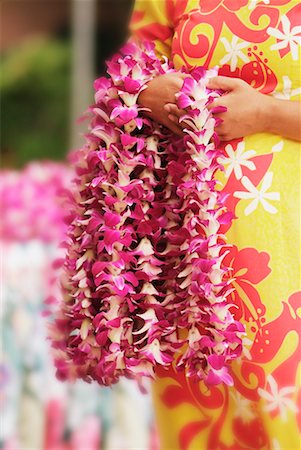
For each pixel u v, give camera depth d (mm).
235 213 2008
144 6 2246
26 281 3295
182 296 2025
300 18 1989
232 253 2010
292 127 1985
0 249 3311
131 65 2035
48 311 2232
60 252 3389
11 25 13453
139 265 2041
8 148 12734
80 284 2041
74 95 11117
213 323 1959
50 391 3344
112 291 1988
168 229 2066
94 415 3379
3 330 3229
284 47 1995
